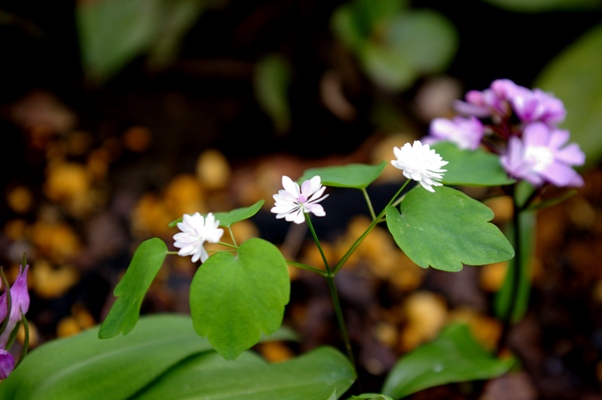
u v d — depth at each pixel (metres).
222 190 0.65
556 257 0.59
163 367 0.35
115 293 0.32
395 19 0.67
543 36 0.76
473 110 0.38
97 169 0.66
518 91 0.37
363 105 0.71
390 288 0.54
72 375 0.34
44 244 0.56
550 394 0.48
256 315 0.30
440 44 0.67
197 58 0.73
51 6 0.67
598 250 0.59
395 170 0.64
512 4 0.62
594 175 0.66
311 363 0.35
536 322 0.53
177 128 0.70
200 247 0.30
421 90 0.74
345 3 0.71
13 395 0.34
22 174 0.64
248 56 0.73
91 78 0.71
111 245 0.58
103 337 0.31
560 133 0.37
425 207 0.32
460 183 0.36
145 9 0.63
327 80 0.70
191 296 0.30
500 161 0.37
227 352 0.30
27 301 0.33
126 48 0.62
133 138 0.69
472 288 0.55
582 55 0.58
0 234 0.58
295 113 0.71
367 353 0.49
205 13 0.71
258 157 0.69
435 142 0.38
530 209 0.38
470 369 0.39
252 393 0.34
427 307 0.53
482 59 0.78
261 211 0.60
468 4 0.77
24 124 0.68
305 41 0.71
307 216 0.32
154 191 0.65
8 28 0.67
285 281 0.30
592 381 0.49
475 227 0.31
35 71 0.70
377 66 0.64
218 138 0.70
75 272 0.53
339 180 0.34
